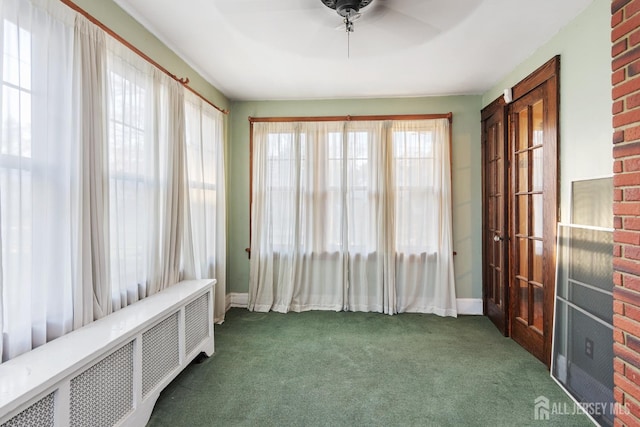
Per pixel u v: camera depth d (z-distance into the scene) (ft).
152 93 7.12
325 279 12.00
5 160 4.18
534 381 7.06
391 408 6.11
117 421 4.90
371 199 11.67
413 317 11.14
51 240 4.82
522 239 9.00
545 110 7.70
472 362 7.94
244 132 12.32
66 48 5.00
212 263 10.26
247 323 10.55
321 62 8.90
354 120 11.75
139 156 6.73
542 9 6.43
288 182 11.87
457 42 7.75
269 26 7.08
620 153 4.54
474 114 11.57
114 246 6.10
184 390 6.67
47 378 3.69
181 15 6.68
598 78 6.14
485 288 11.31
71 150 5.06
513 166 9.34
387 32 7.28
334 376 7.26
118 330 5.05
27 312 4.40
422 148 11.52
